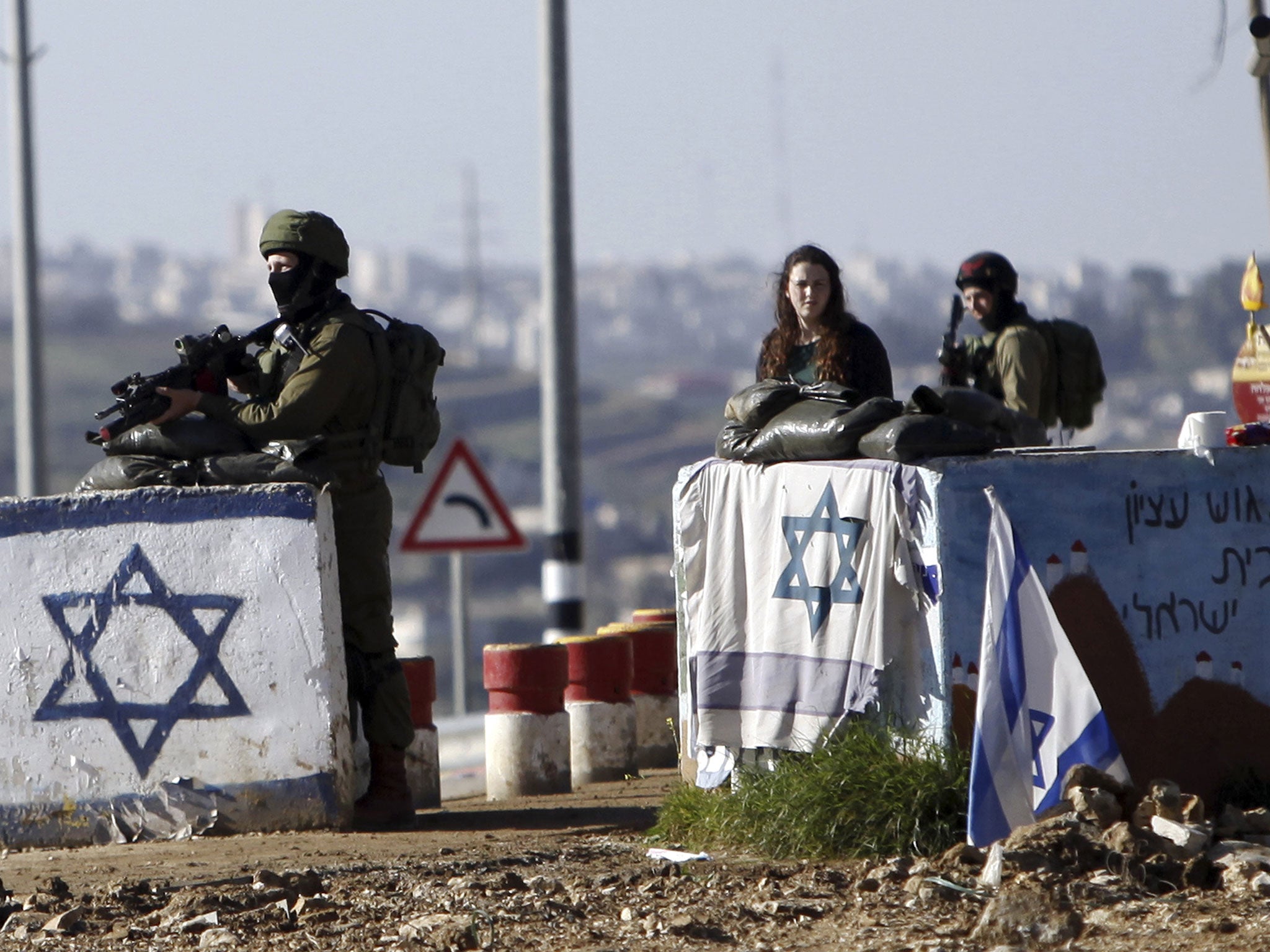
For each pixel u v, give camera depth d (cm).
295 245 3005
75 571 3011
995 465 2600
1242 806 2648
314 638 2945
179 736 2970
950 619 2552
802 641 2756
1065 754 2417
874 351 3005
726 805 2684
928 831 2475
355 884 2467
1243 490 2714
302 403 2967
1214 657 2688
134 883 2512
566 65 6041
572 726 3931
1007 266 3703
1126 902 2155
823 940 2078
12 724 3012
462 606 6450
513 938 2138
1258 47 3753
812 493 2752
